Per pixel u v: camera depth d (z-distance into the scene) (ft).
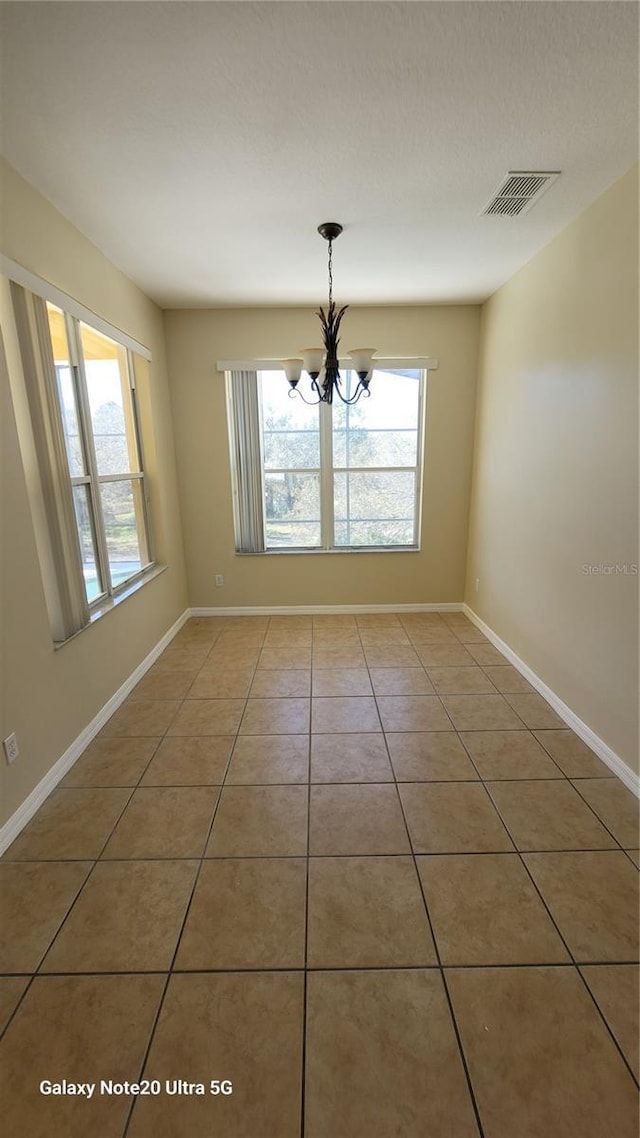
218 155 6.32
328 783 7.18
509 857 5.82
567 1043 3.99
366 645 12.46
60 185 6.89
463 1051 3.95
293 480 14.42
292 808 6.68
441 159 6.50
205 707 9.42
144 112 5.48
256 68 4.89
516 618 10.94
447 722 8.77
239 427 13.79
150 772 7.47
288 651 12.14
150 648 11.44
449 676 10.62
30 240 6.82
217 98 5.29
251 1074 3.82
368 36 4.55
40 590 6.75
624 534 7.00
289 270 10.28
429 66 4.92
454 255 9.64
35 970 4.60
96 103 5.32
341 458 14.28
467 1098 3.67
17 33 4.41
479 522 13.41
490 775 7.30
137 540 11.68
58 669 7.27
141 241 8.75
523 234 8.71
